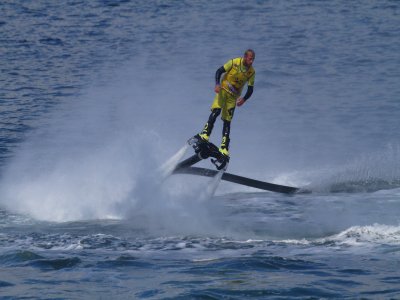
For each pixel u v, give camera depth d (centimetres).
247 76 5934
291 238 4947
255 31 14338
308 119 9238
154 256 4534
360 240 4819
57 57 12356
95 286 3938
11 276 4119
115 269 4250
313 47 13112
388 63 12019
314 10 16150
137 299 3725
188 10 16125
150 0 17050
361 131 8700
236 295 3769
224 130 6053
